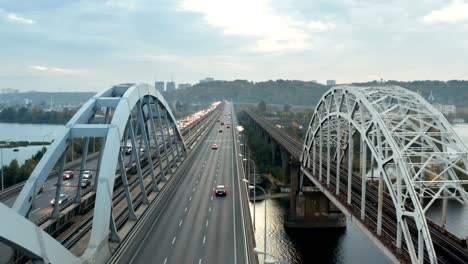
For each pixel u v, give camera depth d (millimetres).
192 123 182875
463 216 79938
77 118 42750
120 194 60500
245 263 37062
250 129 192000
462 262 31391
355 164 112062
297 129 195625
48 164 36594
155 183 61875
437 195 33062
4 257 34969
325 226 74938
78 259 30078
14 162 79125
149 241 42938
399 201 32406
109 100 46781
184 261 37438
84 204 52219
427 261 32250
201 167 90438
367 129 39656
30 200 33594
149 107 62281
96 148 121375
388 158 34188
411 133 37062
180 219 51219
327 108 58875
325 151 99375
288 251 63188
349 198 46281
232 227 47906
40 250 24703
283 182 104188
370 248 64875
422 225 28625
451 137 37531
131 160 79000
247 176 82500
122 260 37500
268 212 84000
